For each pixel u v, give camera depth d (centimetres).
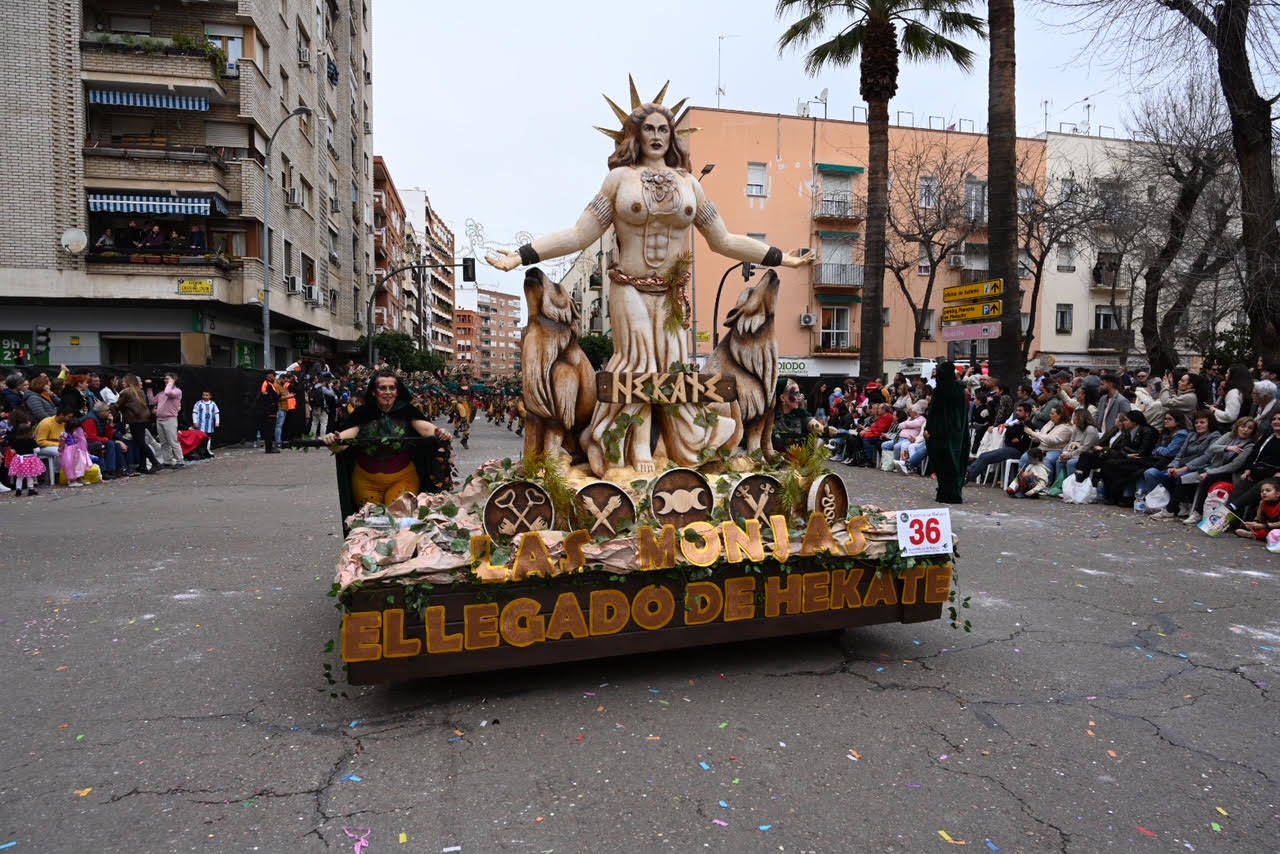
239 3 2400
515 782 328
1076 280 3672
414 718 390
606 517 454
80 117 2216
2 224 2152
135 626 536
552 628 409
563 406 507
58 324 2320
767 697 418
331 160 3600
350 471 577
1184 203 1694
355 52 4312
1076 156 3388
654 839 288
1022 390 1288
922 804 313
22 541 815
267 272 2233
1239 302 1473
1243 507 851
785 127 3388
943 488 1070
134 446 1420
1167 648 500
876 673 455
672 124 541
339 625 539
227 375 1984
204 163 2292
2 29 2122
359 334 4284
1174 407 1033
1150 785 330
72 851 279
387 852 279
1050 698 420
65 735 371
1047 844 288
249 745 361
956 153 3425
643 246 538
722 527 446
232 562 729
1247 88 1185
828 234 3419
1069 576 680
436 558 393
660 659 475
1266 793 325
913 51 1938
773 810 308
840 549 458
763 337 556
